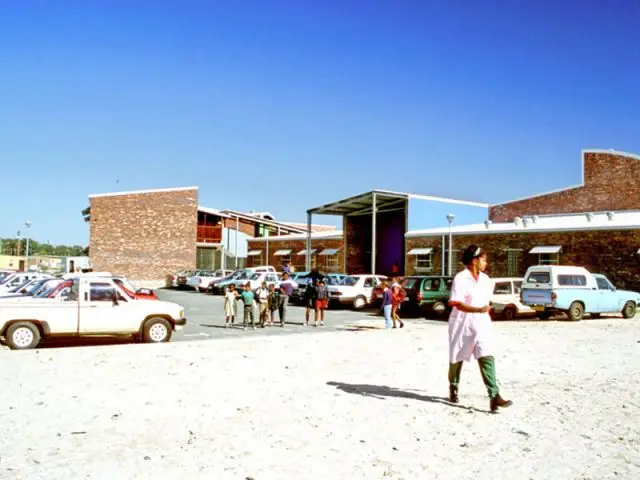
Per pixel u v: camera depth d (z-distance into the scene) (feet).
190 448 19.26
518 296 78.28
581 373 33.65
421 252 127.85
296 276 105.19
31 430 21.29
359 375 32.40
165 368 34.45
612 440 20.33
